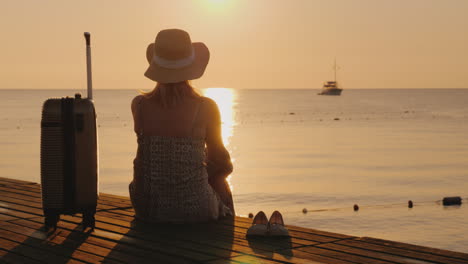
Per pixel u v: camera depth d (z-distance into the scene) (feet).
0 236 14.64
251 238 14.24
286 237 14.20
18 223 16.19
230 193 17.06
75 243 13.89
